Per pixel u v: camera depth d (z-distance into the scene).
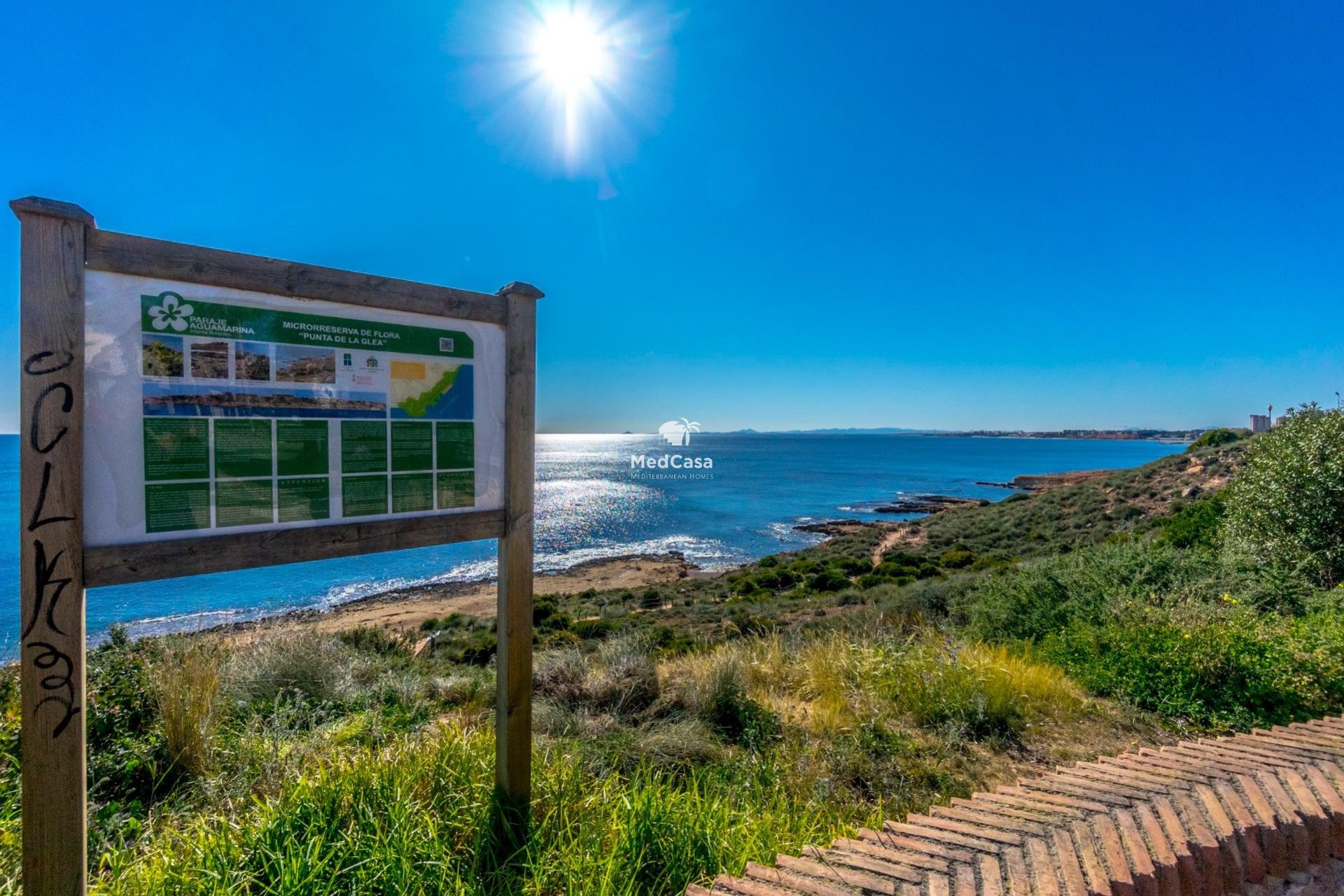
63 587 1.67
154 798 2.76
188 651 3.97
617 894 2.04
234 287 1.96
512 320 2.61
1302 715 4.15
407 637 9.85
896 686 4.86
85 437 1.72
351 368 2.21
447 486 2.44
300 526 2.09
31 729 1.64
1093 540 18.88
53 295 1.64
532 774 2.84
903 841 2.09
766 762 3.58
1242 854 2.10
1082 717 4.48
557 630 12.05
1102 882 1.80
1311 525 7.50
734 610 14.48
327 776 2.53
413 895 1.97
